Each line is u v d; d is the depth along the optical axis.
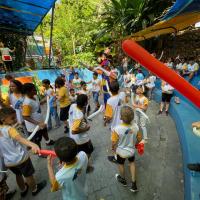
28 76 8.20
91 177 3.67
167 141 4.91
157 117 6.58
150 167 3.90
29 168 3.00
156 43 14.59
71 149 1.86
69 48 13.97
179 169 3.80
